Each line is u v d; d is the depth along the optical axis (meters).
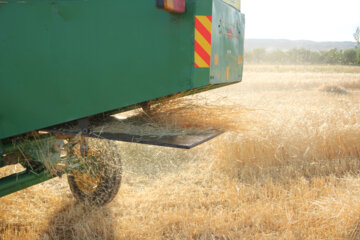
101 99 2.69
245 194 4.47
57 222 3.91
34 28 2.51
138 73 2.66
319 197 4.28
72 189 4.31
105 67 2.65
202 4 2.55
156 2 2.29
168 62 2.62
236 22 3.37
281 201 4.17
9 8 2.45
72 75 2.63
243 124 3.66
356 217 3.42
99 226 3.67
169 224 3.81
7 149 2.92
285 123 6.25
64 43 2.58
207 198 4.48
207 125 3.42
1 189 3.06
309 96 16.05
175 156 6.14
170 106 3.73
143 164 5.51
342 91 18.47
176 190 4.70
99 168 3.91
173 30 2.58
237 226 3.70
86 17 2.57
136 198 4.48
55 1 2.51
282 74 33.28
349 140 5.99
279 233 3.54
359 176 5.08
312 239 3.32
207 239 3.49
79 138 2.90
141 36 2.61
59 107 2.65
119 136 2.84
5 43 2.47
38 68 2.56
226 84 3.62
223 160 5.64
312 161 5.66
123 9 2.59
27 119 2.60
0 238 3.46
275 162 5.71
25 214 4.06
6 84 2.51
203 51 2.61
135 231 3.61
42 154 3.08
